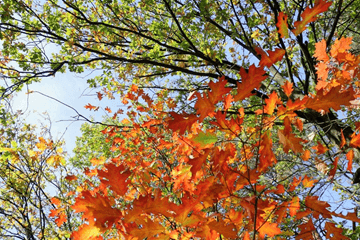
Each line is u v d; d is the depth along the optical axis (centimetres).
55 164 310
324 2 86
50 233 401
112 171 115
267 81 527
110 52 562
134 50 482
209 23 430
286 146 114
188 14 425
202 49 443
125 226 115
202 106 99
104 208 112
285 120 113
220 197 135
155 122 329
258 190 144
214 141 112
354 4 509
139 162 288
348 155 130
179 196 215
